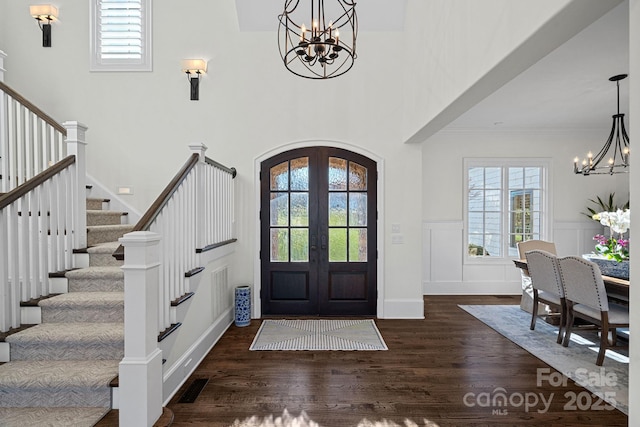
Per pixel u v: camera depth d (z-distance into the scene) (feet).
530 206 20.54
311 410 8.32
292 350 11.86
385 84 15.61
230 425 7.74
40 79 15.42
